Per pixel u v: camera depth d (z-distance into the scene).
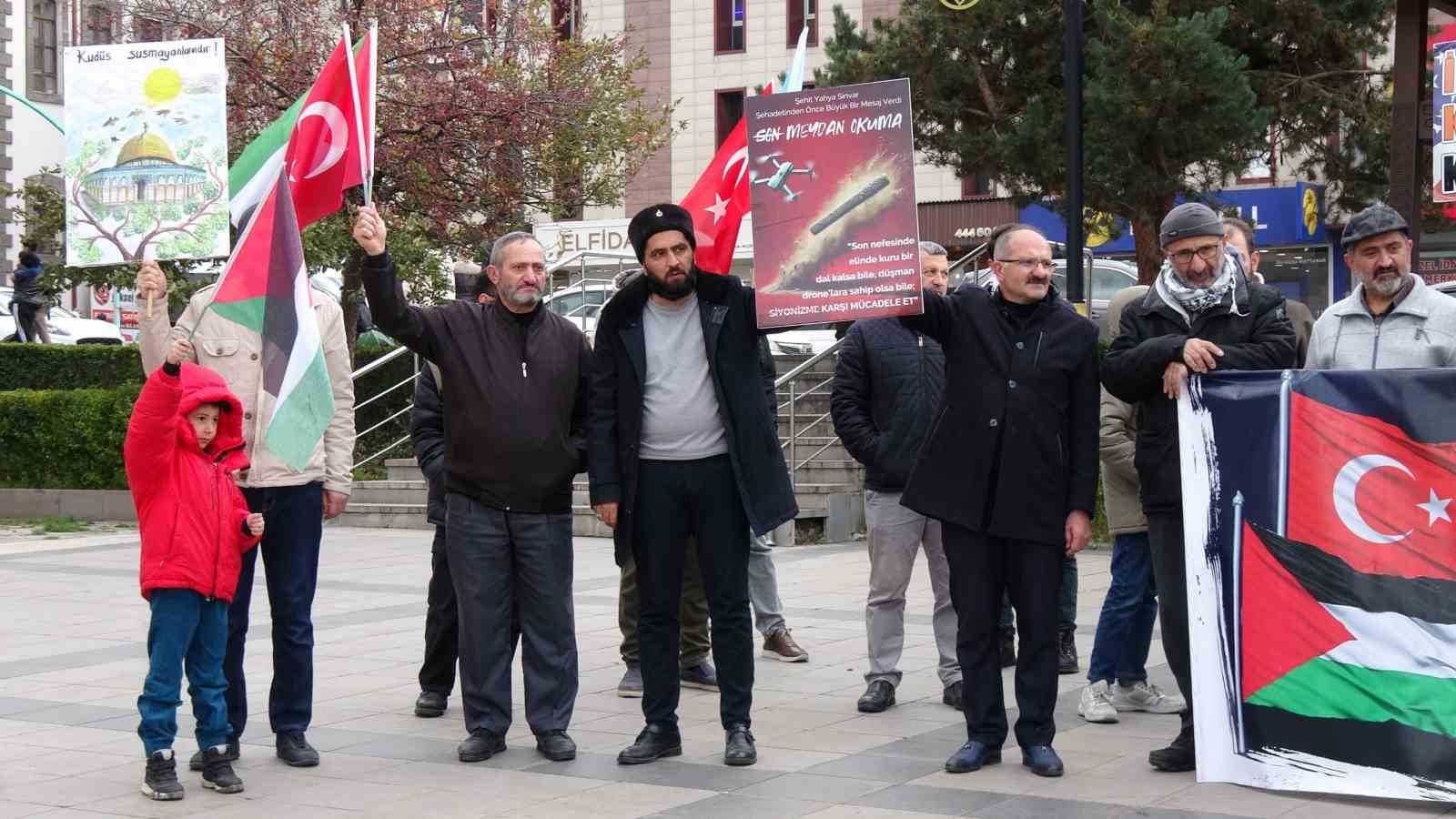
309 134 6.96
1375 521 6.02
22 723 7.55
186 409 6.16
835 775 6.43
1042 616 6.43
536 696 6.88
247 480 6.65
